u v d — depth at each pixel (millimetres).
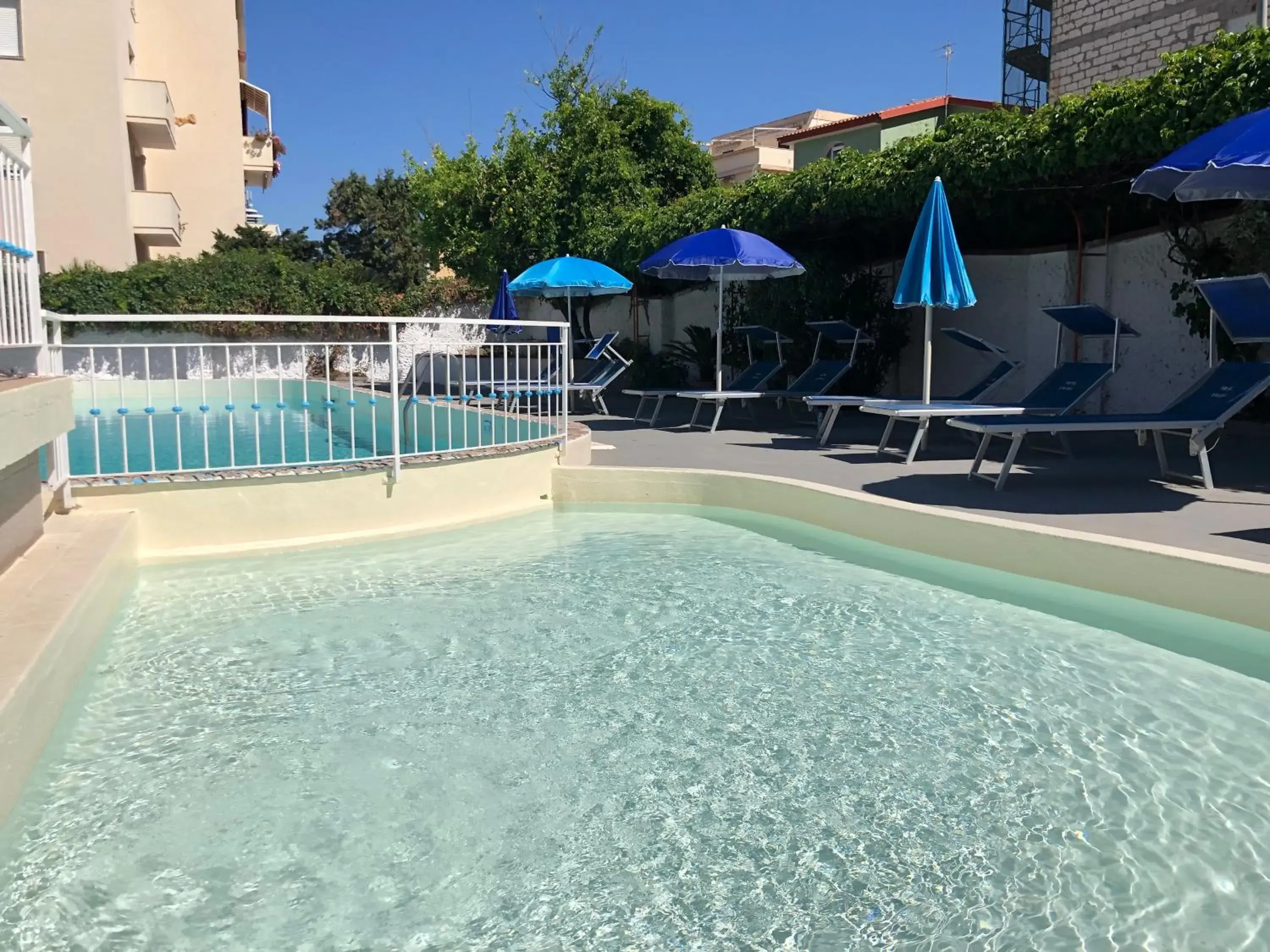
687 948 2156
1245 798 2805
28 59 20062
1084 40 15836
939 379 12836
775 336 13102
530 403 7762
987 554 5195
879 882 2416
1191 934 2176
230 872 2473
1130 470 7355
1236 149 4840
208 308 20078
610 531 6648
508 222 17375
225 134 29297
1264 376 6230
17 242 4949
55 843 2607
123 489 5617
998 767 3041
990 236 12086
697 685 3781
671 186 21734
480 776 3016
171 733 3352
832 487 6473
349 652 4184
